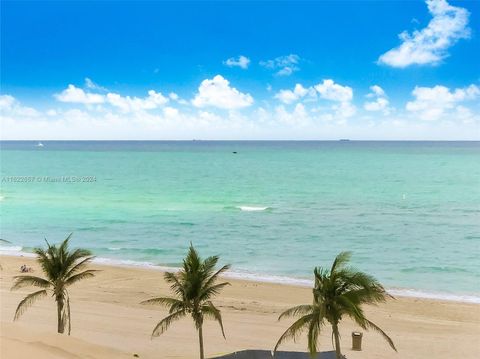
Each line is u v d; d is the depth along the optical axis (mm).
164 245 56250
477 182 121250
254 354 20562
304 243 56875
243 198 96250
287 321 30625
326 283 18375
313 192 104625
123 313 31734
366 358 24297
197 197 98375
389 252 52469
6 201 95375
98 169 177375
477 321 31391
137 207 85312
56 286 25328
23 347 17500
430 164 184625
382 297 18688
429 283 41375
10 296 35312
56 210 83188
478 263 47844
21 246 56562
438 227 66125
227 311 32781
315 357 18406
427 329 29625
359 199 93500
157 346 25078
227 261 48938
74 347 19703
